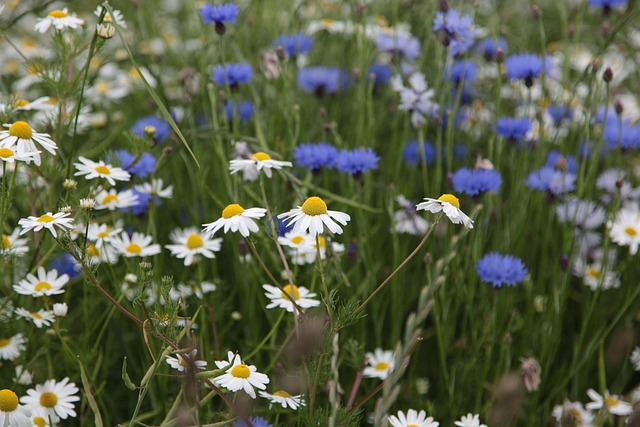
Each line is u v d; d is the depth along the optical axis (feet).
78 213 3.06
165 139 3.59
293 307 3.01
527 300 3.47
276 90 3.83
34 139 3.01
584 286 3.60
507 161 3.84
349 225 3.52
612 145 3.74
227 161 3.54
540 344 3.46
